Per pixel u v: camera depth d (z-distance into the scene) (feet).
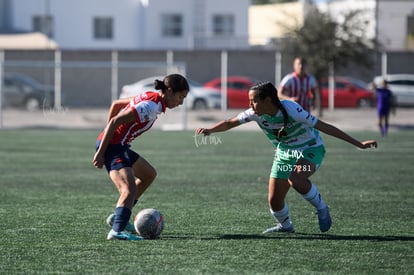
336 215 82.12
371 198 95.55
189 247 63.77
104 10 395.34
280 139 67.72
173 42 401.29
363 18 291.17
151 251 62.03
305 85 122.62
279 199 69.46
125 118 63.72
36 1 394.52
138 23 401.70
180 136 211.41
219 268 56.08
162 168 132.36
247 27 408.26
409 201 92.84
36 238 67.72
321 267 56.59
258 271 55.21
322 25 283.59
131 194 65.67
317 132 69.00
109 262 57.98
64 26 394.32
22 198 94.84
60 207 87.20
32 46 368.27
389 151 167.02
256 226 74.69
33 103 283.59
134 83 303.89
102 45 396.37
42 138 200.54
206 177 119.03
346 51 281.95
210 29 404.98
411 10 407.03
